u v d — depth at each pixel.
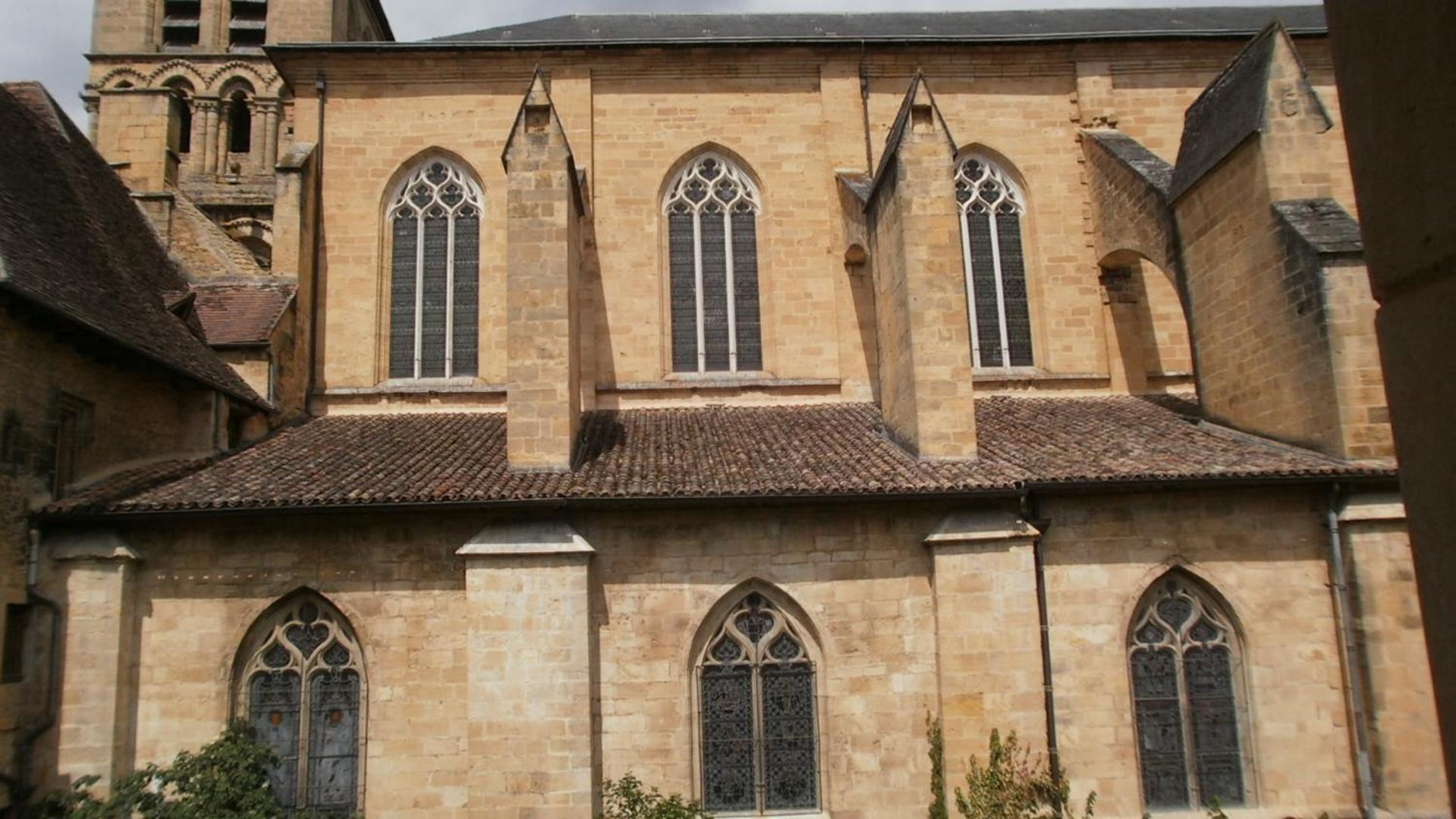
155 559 16.31
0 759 14.70
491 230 23.91
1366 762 16.44
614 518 16.66
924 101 19.33
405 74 24.44
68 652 15.53
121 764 15.59
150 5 39.19
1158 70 25.64
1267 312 19.12
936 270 18.61
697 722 16.44
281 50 23.75
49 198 18.64
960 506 16.78
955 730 16.03
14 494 15.10
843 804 16.22
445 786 16.05
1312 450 18.02
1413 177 2.29
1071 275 24.59
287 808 16.00
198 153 38.47
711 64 24.83
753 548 16.72
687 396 23.14
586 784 15.54
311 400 22.81
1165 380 24.16
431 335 23.70
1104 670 16.78
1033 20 31.39
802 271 24.11
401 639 16.38
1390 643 16.62
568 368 18.11
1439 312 2.22
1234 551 17.25
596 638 16.33
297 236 22.84
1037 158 25.14
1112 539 17.16
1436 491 2.25
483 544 16.05
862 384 23.47
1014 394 23.66
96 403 17.05
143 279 20.55
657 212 24.27
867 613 16.67
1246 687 17.02
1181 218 21.61
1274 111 19.33
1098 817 16.34
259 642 16.47
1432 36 2.22
